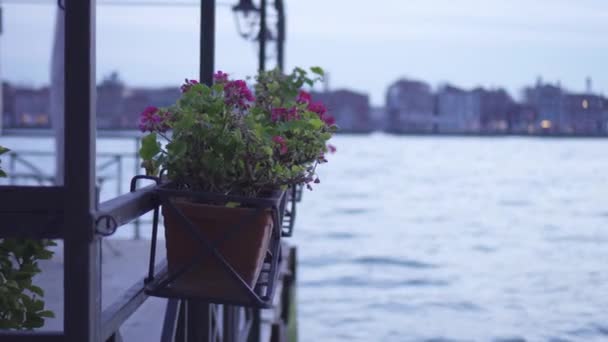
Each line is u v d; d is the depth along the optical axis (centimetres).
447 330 2134
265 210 238
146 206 238
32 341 194
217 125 246
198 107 249
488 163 12412
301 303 2505
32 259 271
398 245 4078
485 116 18462
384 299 2611
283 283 998
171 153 239
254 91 399
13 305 260
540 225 5112
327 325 2177
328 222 5156
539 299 2623
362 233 4584
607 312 2386
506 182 8812
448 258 3662
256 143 249
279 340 757
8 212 194
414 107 18750
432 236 4494
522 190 7850
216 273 239
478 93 18338
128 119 5659
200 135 244
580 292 2758
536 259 3647
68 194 193
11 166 843
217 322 377
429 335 2075
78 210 193
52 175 839
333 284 2941
